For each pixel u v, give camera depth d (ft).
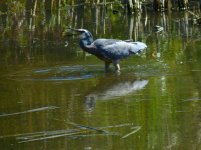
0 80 46.73
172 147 31.12
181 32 66.13
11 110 38.93
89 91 42.86
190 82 43.91
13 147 32.22
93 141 32.63
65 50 58.44
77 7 89.35
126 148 31.27
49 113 38.11
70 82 45.57
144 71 48.01
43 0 87.20
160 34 65.77
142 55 54.24
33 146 32.24
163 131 33.78
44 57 55.06
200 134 33.01
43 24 76.23
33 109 38.88
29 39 65.77
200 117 35.94
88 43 49.14
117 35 66.23
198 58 51.90
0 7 89.56
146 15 79.56
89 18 79.87
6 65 52.06
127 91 42.52
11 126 35.81
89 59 53.47
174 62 50.85
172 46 58.13
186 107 38.09
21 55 56.54
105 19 78.59
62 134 33.99
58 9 88.07
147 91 42.27
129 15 80.64
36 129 35.06
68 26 73.46
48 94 42.29
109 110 38.22
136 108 38.37
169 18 76.43
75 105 39.58
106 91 42.80
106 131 33.96
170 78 45.42
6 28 74.08
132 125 35.09
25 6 88.43
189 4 83.05
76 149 31.45
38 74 48.26
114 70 48.85
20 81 46.16
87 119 36.52
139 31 68.54
